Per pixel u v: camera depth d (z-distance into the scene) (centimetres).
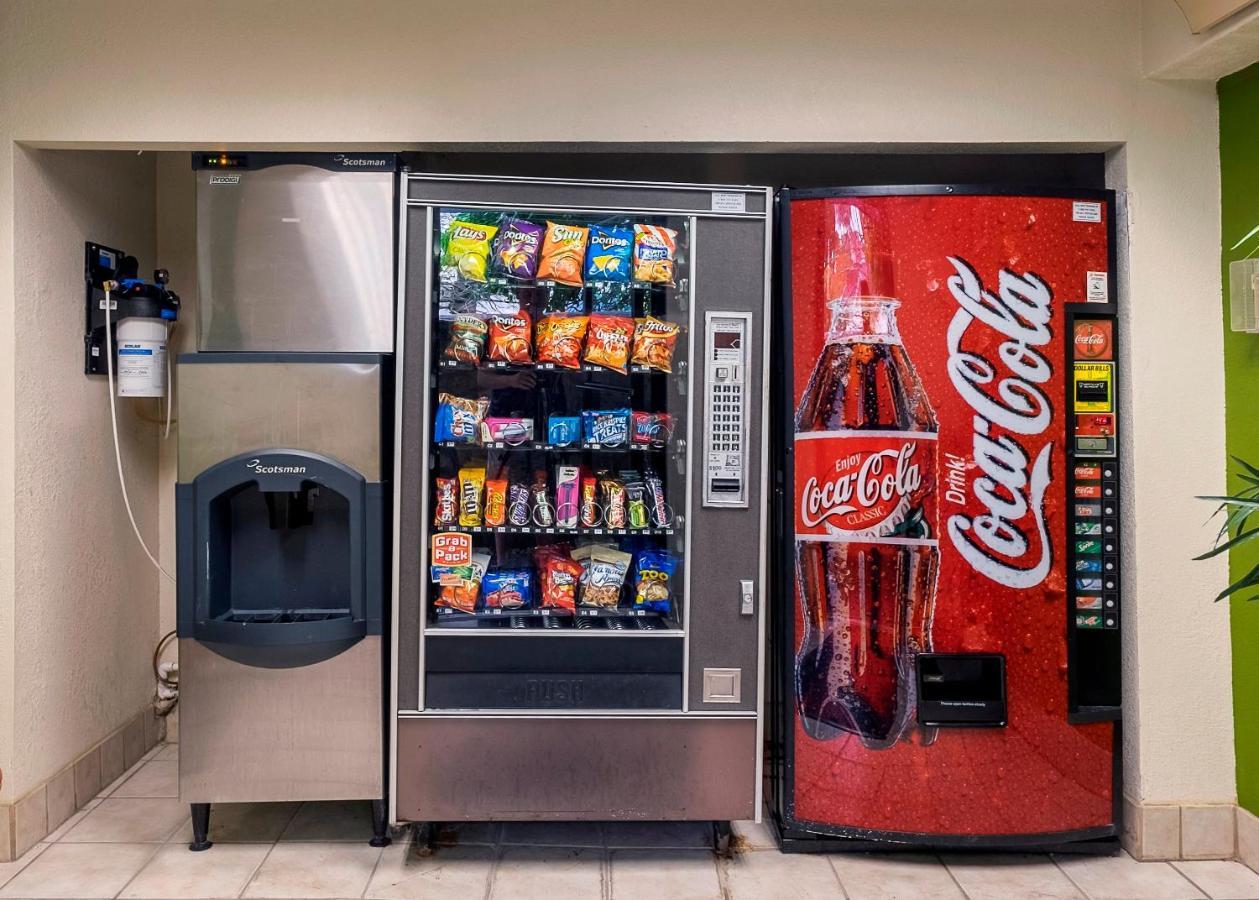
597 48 223
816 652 223
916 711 219
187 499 216
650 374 230
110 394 243
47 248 229
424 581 214
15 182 218
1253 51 205
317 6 222
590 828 240
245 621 220
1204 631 225
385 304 227
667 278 221
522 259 217
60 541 235
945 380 219
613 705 219
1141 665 224
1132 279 224
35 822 223
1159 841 223
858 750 221
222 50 221
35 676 225
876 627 221
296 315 227
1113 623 223
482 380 230
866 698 221
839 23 224
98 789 253
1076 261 221
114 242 261
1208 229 225
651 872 217
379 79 222
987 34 224
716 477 218
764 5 224
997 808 219
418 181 212
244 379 216
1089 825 222
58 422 234
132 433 272
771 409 233
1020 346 219
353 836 233
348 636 217
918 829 219
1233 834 224
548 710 217
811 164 279
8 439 216
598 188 214
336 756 220
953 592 219
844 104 224
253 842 228
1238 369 220
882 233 219
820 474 222
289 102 221
